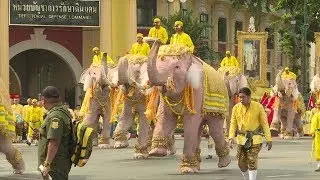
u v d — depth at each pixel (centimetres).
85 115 3978
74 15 6506
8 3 6294
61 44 6875
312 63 10038
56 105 1591
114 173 2681
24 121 5056
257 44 5694
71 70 6912
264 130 2156
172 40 2959
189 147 2589
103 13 6581
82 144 1570
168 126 2633
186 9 7294
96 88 3941
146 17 7088
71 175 2623
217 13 8225
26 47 6756
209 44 8038
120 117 3656
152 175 2580
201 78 2562
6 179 2470
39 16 6400
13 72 6900
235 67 3994
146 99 3309
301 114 5438
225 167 2808
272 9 8206
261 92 5519
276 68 9356
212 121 2684
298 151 3775
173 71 2536
